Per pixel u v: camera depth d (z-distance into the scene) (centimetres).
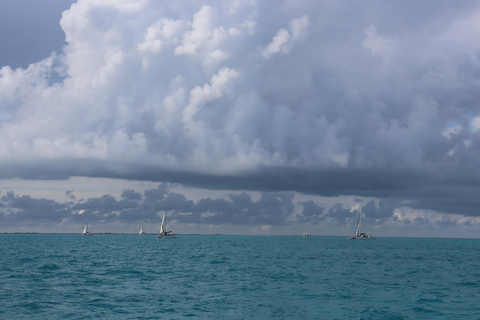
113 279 4959
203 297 3747
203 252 11688
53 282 4625
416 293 4116
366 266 7388
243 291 4116
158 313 3069
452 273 6269
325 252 12581
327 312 3156
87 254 10050
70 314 3017
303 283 4772
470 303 3581
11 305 3294
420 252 13612
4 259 7981
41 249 12488
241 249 14112
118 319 2880
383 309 3281
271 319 2919
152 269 6241
